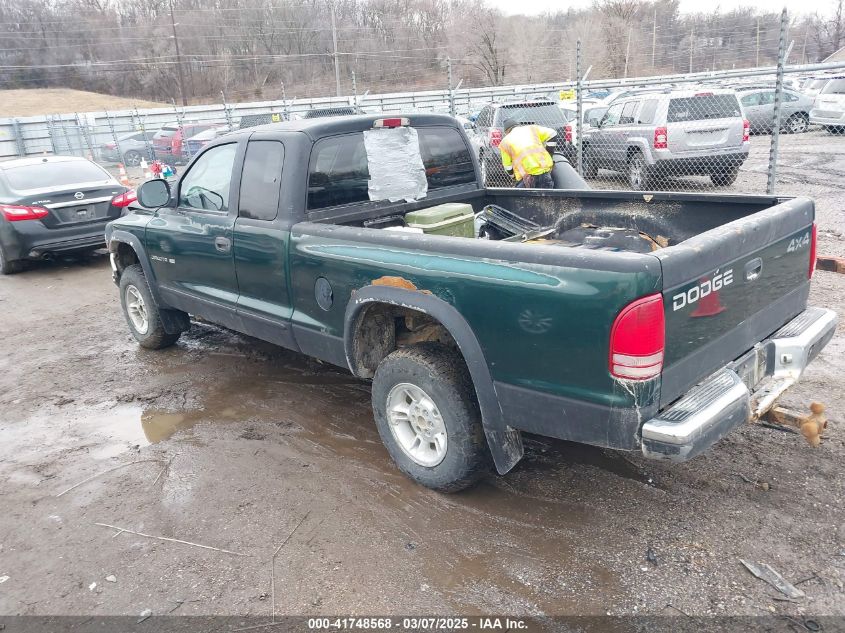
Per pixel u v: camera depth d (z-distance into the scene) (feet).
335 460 13.28
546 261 9.29
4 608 9.79
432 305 10.68
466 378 10.98
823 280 21.86
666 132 36.68
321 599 9.51
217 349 20.20
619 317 8.57
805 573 9.37
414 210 15.30
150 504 12.19
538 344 9.50
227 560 10.48
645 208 14.17
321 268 12.63
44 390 18.02
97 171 33.40
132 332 20.54
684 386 9.28
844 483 11.27
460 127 16.53
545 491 11.73
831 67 23.93
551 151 24.35
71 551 11.00
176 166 77.05
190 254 16.39
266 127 14.67
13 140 92.02
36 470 13.78
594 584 9.43
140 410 16.33
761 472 11.75
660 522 10.65
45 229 30.12
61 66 179.63
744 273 10.06
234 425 15.11
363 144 14.35
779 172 42.09
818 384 14.79
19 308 26.45
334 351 13.07
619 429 8.96
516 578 9.66
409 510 11.44
